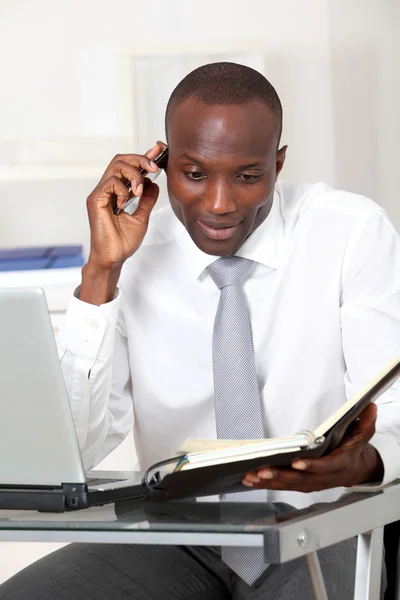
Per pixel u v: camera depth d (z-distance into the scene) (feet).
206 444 5.74
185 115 6.75
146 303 7.80
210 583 7.30
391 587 6.87
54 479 5.87
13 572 13.05
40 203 15.42
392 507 6.18
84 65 15.33
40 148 15.34
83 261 14.33
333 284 7.54
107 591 6.89
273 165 6.91
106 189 7.32
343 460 5.72
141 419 7.99
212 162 6.65
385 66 15.48
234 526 5.25
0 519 5.63
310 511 5.62
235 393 7.18
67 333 7.03
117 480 6.55
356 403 5.56
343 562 6.56
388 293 7.41
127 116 15.33
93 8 15.30
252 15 15.46
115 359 7.81
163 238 7.95
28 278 13.64
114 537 5.38
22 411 5.75
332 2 15.40
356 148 15.61
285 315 7.61
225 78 6.75
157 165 7.53
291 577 6.63
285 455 5.44
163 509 5.81
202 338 7.66
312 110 15.55
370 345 7.34
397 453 6.29
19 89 15.33
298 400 7.63
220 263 7.53
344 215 7.66
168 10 15.42
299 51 15.48
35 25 15.30
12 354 5.64
